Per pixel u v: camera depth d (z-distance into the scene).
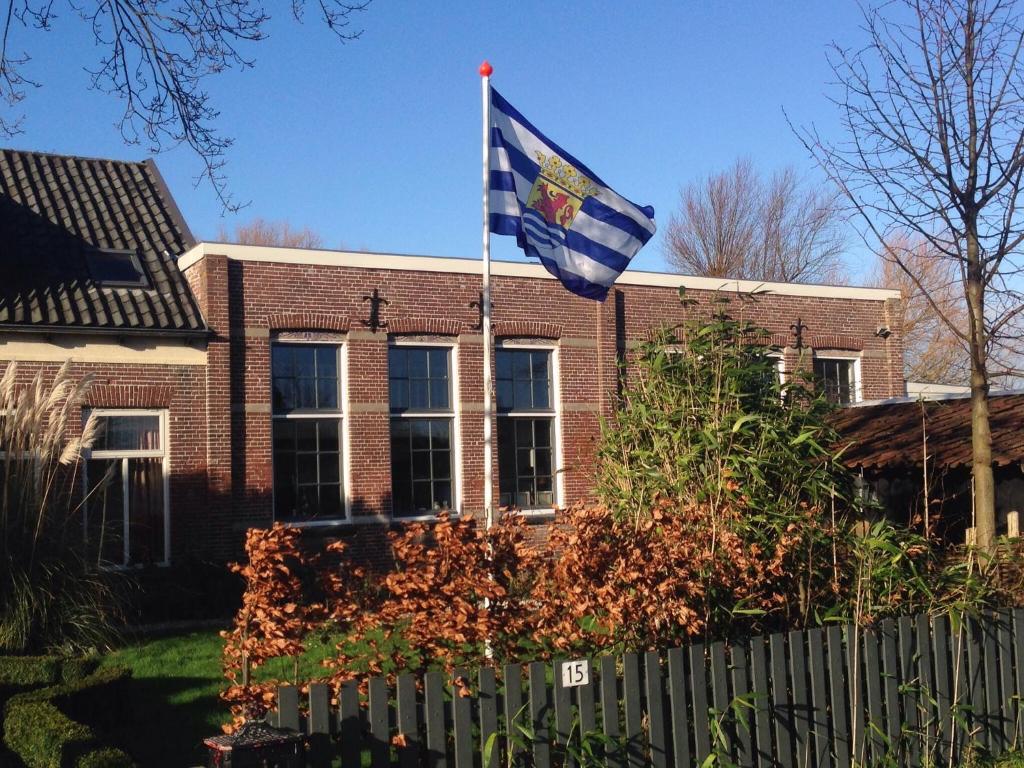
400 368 17.81
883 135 9.38
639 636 6.77
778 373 9.77
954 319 20.45
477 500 18.00
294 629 5.86
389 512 17.27
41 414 11.55
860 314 22.03
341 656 6.09
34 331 14.91
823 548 8.05
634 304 19.80
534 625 6.41
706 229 42.66
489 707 5.62
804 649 6.99
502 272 18.52
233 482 16.22
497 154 10.17
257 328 16.53
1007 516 12.88
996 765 7.51
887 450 13.64
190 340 15.98
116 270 16.48
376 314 17.39
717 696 6.38
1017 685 7.92
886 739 6.92
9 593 10.88
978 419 9.23
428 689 5.50
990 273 9.22
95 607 11.36
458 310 18.09
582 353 19.20
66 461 11.48
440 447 18.05
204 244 16.12
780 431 8.79
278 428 16.80
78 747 6.32
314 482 16.98
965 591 7.96
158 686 9.80
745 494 8.07
